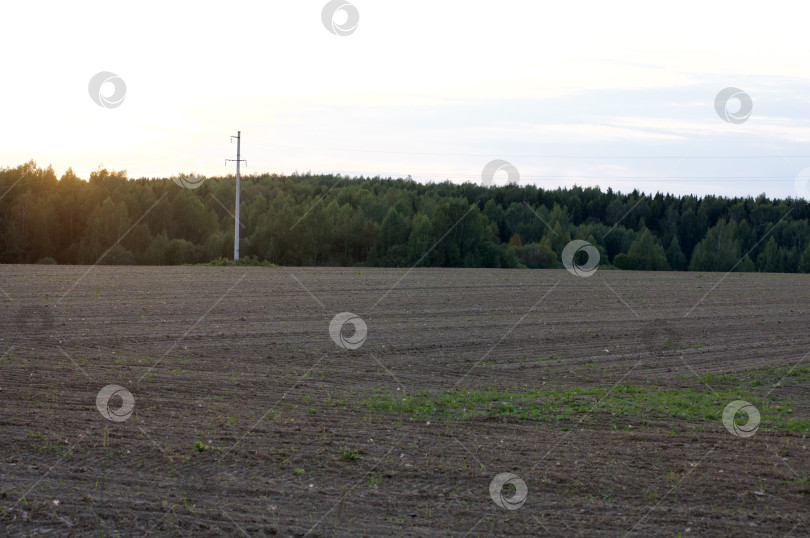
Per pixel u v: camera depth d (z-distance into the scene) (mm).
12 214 65250
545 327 22609
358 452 9023
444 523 6898
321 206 69562
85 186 70938
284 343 18094
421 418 10953
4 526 6535
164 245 63844
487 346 18656
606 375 15148
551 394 13031
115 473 8039
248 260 50844
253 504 7262
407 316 24250
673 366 16422
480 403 12156
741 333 22422
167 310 23578
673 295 35000
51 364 14414
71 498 7262
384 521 6918
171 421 10242
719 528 6871
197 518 6867
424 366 15742
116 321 20844
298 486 7801
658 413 11555
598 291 35812
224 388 12711
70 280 32281
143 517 6852
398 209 77062
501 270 51188
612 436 10078
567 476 8258
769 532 6797
